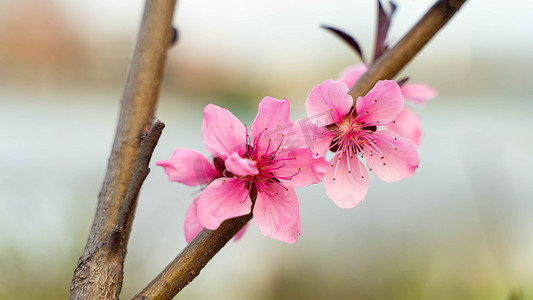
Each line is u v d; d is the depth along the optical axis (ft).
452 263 3.51
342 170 1.28
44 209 3.06
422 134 1.44
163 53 1.30
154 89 1.29
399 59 1.26
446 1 1.25
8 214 2.96
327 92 1.26
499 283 3.30
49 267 2.94
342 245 3.82
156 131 1.17
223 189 1.23
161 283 1.19
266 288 3.54
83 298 1.20
